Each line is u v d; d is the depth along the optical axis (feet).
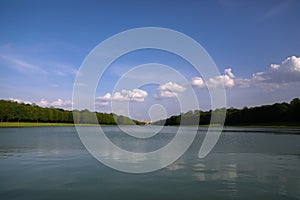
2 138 151.23
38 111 404.77
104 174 52.85
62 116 437.17
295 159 73.51
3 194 39.32
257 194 39.68
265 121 389.19
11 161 67.77
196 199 37.50
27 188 42.52
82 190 41.57
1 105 356.79
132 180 48.11
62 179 48.39
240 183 46.09
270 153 86.89
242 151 92.53
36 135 179.93
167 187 43.37
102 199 37.32
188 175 52.42
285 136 179.11
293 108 357.61
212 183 45.98
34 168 58.70
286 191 41.19
